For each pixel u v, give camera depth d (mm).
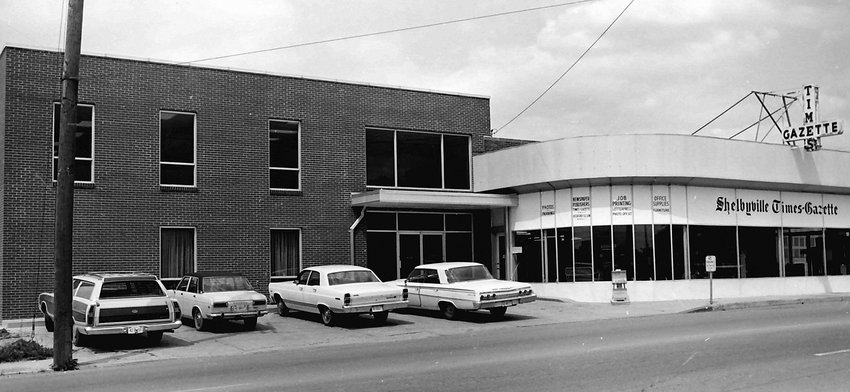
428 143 27234
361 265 25203
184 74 22812
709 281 25281
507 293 19422
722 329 15836
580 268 24828
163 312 15508
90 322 14875
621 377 9953
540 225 25812
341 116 25375
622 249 24391
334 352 14148
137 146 21922
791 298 24984
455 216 27484
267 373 11453
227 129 23328
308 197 24531
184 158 22750
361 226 25375
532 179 25516
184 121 22859
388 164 26328
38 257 20250
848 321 17219
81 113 21297
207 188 22859
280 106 24297
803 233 28250
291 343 16062
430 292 20547
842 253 29375
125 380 11188
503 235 27484
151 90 22266
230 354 14586
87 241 20984
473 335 16562
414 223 26609
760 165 26281
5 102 20203
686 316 19938
